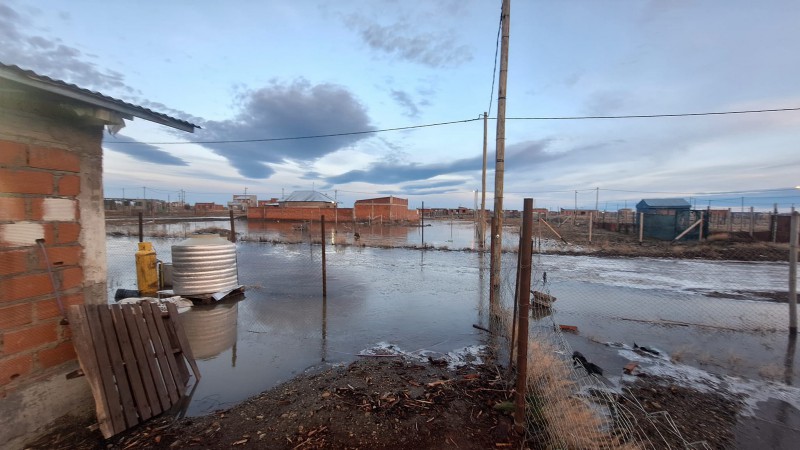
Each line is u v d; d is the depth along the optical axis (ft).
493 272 22.63
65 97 9.11
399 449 9.32
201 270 23.97
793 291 19.17
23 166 9.00
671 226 70.64
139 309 11.35
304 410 11.09
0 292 8.55
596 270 38.91
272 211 156.87
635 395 12.53
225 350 16.34
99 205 10.97
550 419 10.14
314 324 20.01
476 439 9.76
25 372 9.05
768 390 13.16
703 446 9.78
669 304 25.13
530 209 9.49
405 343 17.34
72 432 9.71
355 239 69.41
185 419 10.68
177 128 12.44
